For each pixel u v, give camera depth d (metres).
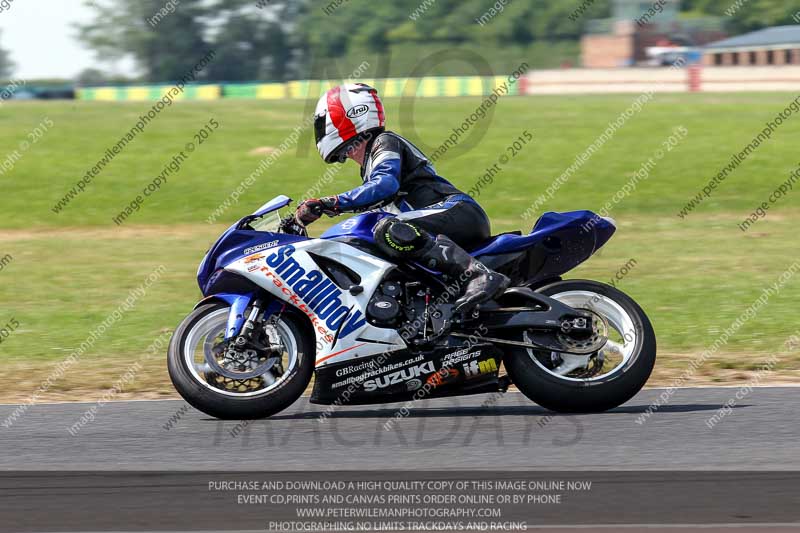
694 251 41.34
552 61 194.75
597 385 16.28
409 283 16.55
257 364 16.30
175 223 53.28
